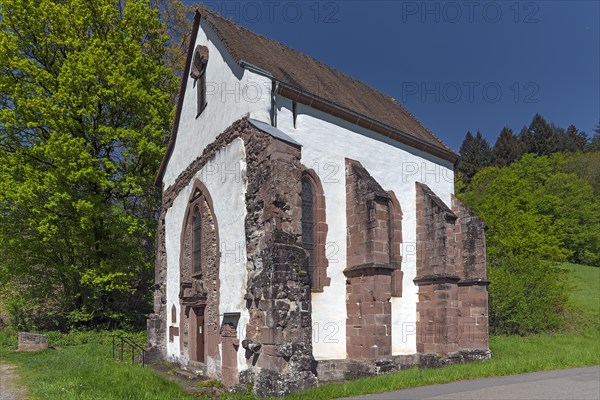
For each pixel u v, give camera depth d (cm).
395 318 1547
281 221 1150
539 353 1683
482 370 1198
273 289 1092
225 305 1326
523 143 6988
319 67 1958
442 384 1048
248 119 1295
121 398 957
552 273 2569
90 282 2097
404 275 1606
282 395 1031
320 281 1341
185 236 1705
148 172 2364
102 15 2206
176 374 1522
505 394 899
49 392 983
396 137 1666
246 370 1165
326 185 1417
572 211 4475
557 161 5634
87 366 1284
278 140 1188
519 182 3316
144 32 2355
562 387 959
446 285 1553
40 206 2006
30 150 2042
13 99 2017
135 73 2252
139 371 1235
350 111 1502
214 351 1383
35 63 2091
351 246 1411
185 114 1812
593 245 4353
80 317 2131
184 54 2909
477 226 1791
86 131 2184
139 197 2522
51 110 2012
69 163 1970
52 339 1970
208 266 1470
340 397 949
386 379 1082
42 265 2317
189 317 1599
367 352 1294
